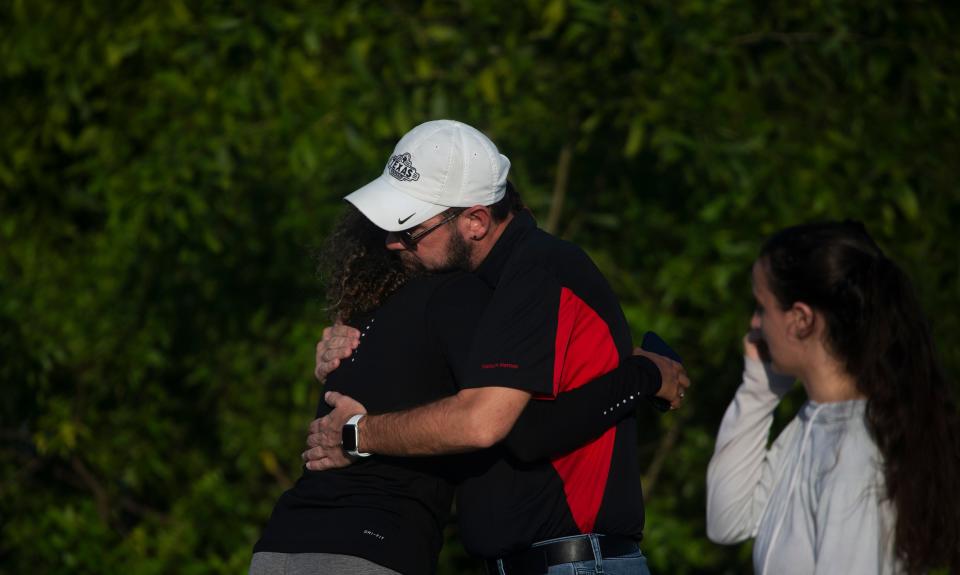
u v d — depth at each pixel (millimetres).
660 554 13203
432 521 6684
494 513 6551
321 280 7293
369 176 12797
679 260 12711
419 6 12852
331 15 12281
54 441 14109
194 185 12680
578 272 6660
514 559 6578
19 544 14820
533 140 13289
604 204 13766
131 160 14094
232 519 14305
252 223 13383
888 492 5082
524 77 12711
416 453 6215
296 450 13945
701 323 13172
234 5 12117
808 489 5348
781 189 11984
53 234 15094
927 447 5137
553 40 12938
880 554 5121
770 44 12844
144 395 14750
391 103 12242
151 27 13133
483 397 6070
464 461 6680
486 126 12898
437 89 12281
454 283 6719
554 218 13289
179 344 14602
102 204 14578
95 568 14250
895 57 12258
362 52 12102
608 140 13102
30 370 14320
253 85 12266
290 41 12477
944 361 12258
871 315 5250
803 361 5457
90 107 14469
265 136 12617
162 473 14492
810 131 12469
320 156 12258
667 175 13273
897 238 12586
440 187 6637
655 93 11883
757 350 5988
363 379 6703
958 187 12219
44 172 15258
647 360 6891
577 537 6520
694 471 14023
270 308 14094
